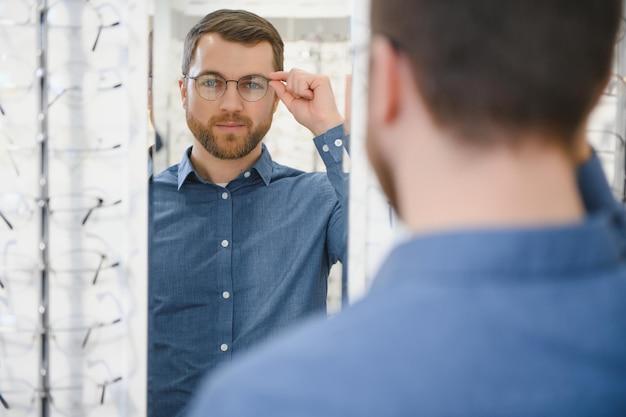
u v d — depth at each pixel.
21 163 1.06
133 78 1.05
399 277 0.35
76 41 1.05
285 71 1.41
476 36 0.35
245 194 1.50
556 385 0.32
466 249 0.33
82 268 1.06
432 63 0.36
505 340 0.32
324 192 1.52
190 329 1.46
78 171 1.06
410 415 0.31
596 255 0.35
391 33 0.38
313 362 0.33
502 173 0.35
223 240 1.47
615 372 0.33
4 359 1.07
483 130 0.35
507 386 0.32
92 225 1.06
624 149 1.05
